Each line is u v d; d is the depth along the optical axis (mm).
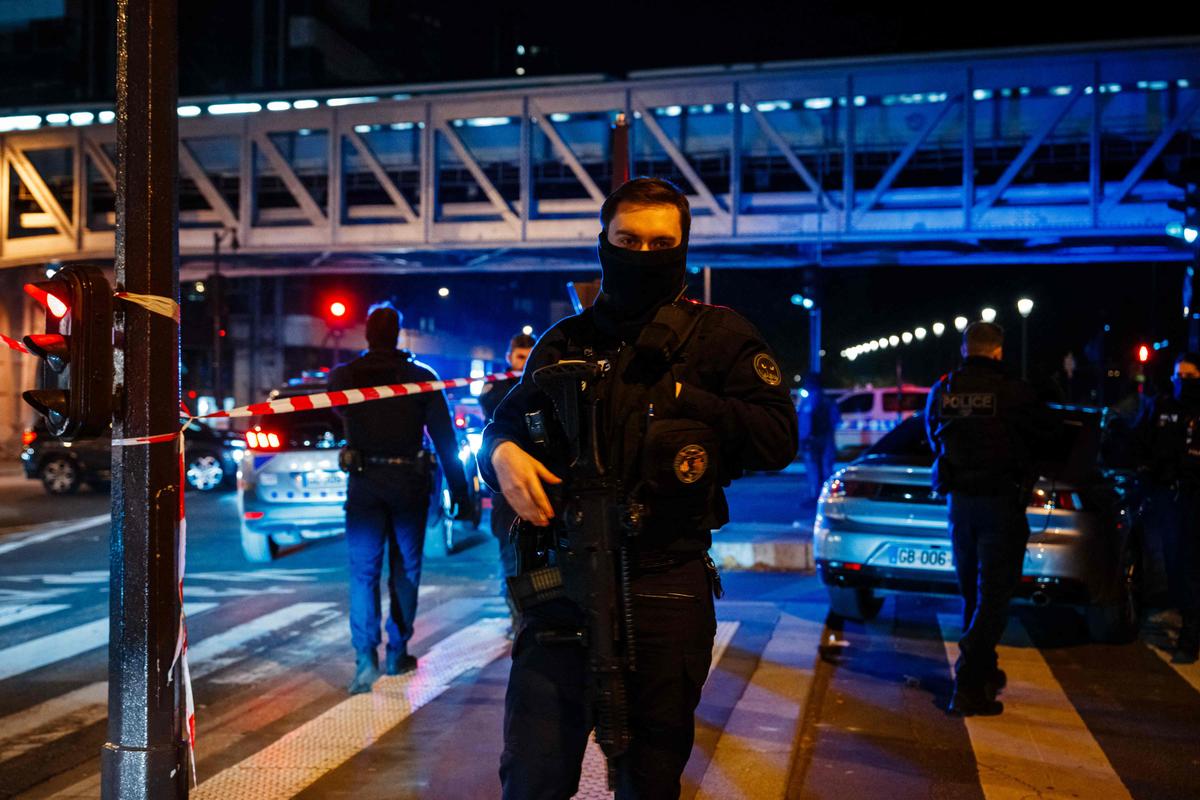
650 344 2250
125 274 2844
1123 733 4707
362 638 5273
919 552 6453
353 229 34094
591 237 32156
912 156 31125
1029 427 4848
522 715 2295
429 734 4551
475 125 35219
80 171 36594
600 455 2225
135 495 2826
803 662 5797
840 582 6719
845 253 33250
